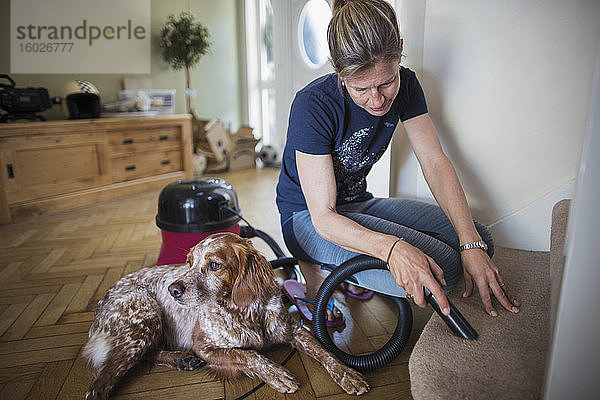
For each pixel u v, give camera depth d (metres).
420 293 1.01
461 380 0.87
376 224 1.29
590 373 0.66
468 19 1.58
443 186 1.31
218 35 5.21
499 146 1.64
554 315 0.73
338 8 1.17
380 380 1.23
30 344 1.47
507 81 1.56
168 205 1.87
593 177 0.59
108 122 3.47
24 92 3.08
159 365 1.34
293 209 1.46
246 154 4.97
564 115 1.50
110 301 1.33
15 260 2.26
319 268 1.50
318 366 1.30
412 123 1.42
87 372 1.32
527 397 0.82
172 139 4.12
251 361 1.22
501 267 1.42
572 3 1.41
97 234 2.69
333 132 1.27
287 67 4.32
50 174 3.16
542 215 1.59
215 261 1.23
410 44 1.71
